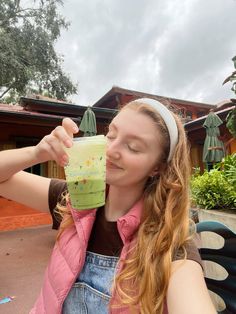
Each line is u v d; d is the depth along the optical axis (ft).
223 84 12.64
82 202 3.47
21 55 73.00
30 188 4.70
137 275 3.43
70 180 3.44
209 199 11.71
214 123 24.21
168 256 3.34
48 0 77.15
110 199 4.09
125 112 3.78
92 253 3.96
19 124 35.58
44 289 4.20
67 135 3.32
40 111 38.81
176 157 3.86
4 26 73.82
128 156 3.61
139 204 3.94
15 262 20.88
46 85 78.33
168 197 3.77
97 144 3.34
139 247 3.54
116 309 3.47
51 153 3.41
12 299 14.52
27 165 3.70
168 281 3.22
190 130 36.06
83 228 3.98
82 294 3.80
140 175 3.71
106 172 3.70
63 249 4.14
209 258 4.49
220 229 4.36
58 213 4.49
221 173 12.83
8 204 33.55
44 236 29.27
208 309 2.84
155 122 3.69
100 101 50.34
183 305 2.92
